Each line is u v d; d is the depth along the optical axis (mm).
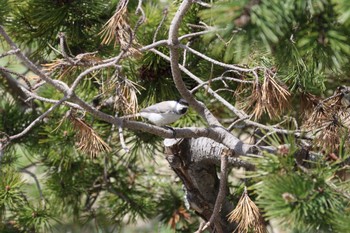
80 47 8938
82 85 9164
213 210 7484
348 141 6445
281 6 4750
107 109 9719
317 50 5051
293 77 7691
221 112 10570
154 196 11016
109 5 9031
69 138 9656
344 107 6992
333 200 4855
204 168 7637
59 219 10773
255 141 8109
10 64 10172
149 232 12008
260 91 6754
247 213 6500
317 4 4785
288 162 5000
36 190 10859
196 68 9000
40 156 10906
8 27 9023
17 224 9734
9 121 9789
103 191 11312
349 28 4910
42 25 8883
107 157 10445
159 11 9078
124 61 8734
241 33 4848
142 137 10000
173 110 7801
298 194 4746
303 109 7699
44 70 6695
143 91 8812
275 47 5145
